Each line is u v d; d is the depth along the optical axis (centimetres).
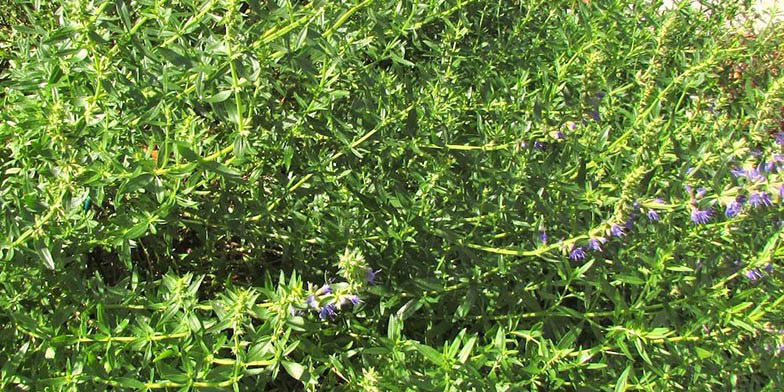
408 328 79
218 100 67
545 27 102
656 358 75
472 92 93
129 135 74
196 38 77
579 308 82
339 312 77
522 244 76
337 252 76
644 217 79
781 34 103
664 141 83
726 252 78
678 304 74
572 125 81
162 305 67
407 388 67
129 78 72
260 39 67
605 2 98
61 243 67
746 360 76
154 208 73
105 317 65
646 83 90
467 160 80
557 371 73
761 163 71
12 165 79
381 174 81
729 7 109
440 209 79
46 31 74
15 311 66
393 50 90
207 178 75
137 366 69
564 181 76
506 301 75
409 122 78
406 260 76
